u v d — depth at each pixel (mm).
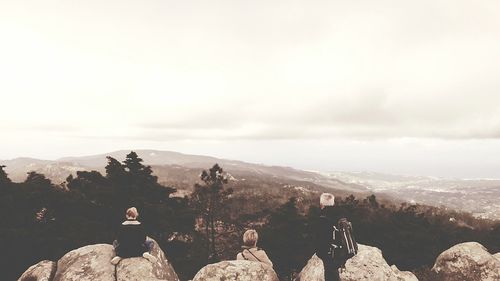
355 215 25406
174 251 23359
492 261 11328
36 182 21562
